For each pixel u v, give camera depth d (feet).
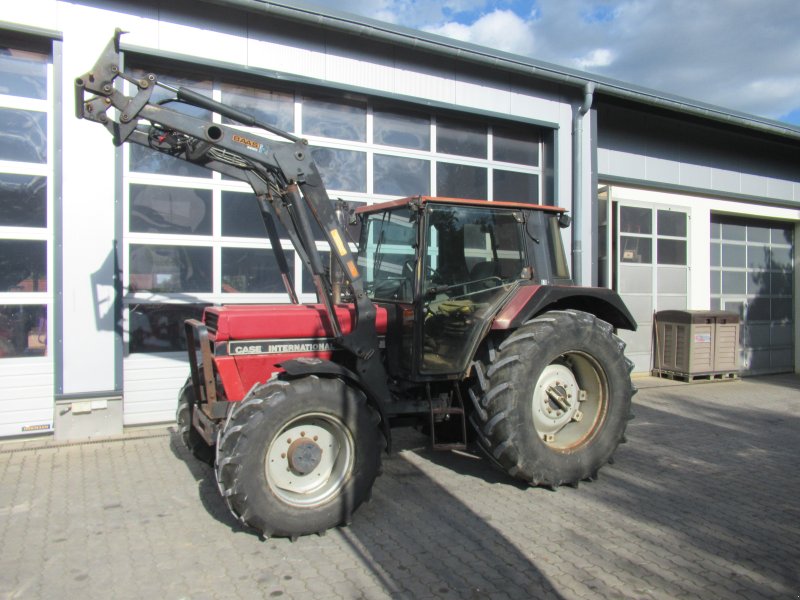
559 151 27.71
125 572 10.50
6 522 12.59
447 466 16.57
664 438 20.11
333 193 23.31
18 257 18.43
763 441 19.88
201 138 13.38
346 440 12.40
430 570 10.68
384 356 15.24
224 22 20.57
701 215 34.81
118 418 19.19
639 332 32.63
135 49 19.35
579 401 15.81
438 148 25.64
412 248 14.70
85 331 18.84
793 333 40.04
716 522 12.98
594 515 13.26
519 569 10.74
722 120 32.68
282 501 11.67
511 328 15.16
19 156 18.48
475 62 24.67
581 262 28.22
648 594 9.95
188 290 20.79
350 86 22.71
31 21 18.08
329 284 15.52
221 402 13.14
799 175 39.32
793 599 9.87
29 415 18.49
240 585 10.10
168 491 14.42
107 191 19.03
